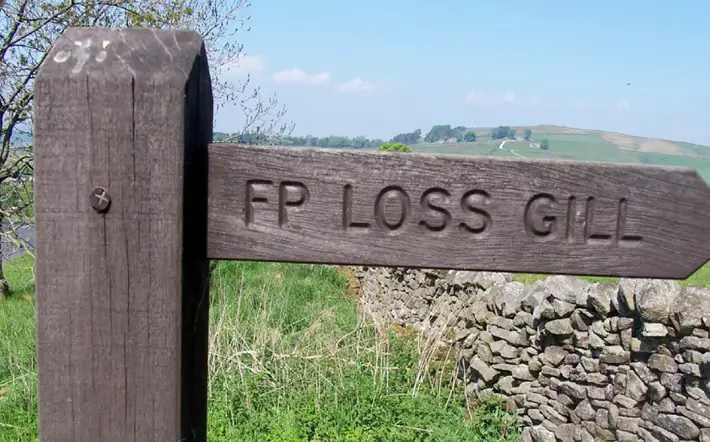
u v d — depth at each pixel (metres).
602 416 3.95
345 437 4.32
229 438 4.21
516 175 1.28
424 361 5.62
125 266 1.15
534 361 4.66
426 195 1.27
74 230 1.14
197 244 1.24
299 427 4.46
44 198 1.14
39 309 1.16
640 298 3.54
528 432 4.63
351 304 9.56
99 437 1.17
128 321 1.16
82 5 7.14
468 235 1.28
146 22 7.85
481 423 4.71
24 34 6.92
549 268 1.29
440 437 4.36
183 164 1.14
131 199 1.14
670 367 3.46
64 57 1.15
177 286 1.15
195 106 1.21
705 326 3.23
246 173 1.24
